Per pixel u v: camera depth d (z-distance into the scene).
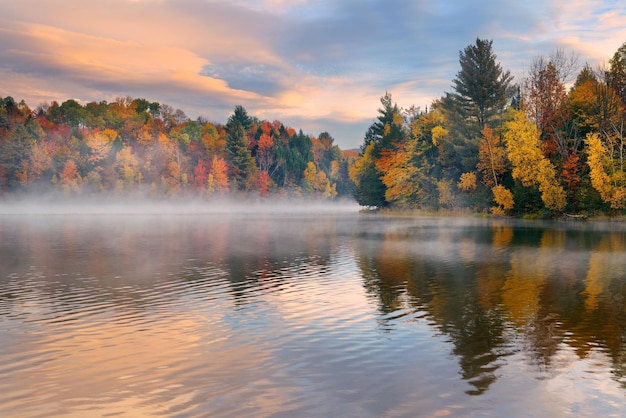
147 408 9.87
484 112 82.69
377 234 49.47
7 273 25.77
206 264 28.88
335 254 33.38
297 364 12.16
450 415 9.50
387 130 117.88
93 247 38.12
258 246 38.59
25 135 121.00
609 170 62.25
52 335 14.62
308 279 23.89
